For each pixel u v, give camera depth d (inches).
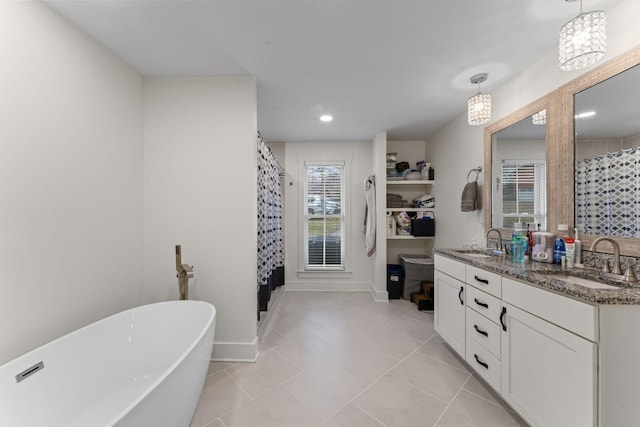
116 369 63.1
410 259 144.7
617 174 55.1
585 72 61.3
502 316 61.0
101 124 68.8
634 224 52.1
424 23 60.2
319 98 99.7
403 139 156.9
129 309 72.3
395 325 110.1
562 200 67.2
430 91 94.0
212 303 85.4
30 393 46.9
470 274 74.1
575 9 56.1
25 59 51.1
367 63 76.7
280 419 59.2
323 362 82.6
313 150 160.1
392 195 149.6
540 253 69.4
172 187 85.5
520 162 80.8
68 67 59.7
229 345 84.0
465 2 54.1
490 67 78.7
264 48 70.0
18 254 50.2
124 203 77.2
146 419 39.9
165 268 85.7
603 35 48.0
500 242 83.7
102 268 69.5
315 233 161.6
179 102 85.0
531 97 77.2
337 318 117.4
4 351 48.1
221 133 85.0
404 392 68.4
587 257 61.0
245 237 85.1
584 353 41.8
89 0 53.4
